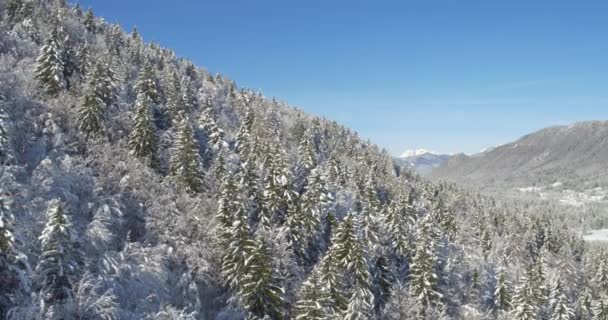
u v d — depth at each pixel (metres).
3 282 30.89
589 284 88.31
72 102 64.62
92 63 81.56
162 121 82.31
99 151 58.28
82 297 33.94
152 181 58.34
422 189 126.06
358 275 51.28
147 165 61.72
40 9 98.81
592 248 122.50
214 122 82.62
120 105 72.25
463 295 66.69
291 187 63.34
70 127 61.53
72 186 50.88
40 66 66.81
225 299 50.22
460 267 70.31
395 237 66.81
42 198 44.22
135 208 54.81
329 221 65.12
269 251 48.03
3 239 29.03
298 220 58.12
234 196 54.03
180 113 81.56
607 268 89.25
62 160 54.06
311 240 60.19
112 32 120.31
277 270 48.53
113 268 42.91
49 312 30.59
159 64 118.19
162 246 50.78
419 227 70.69
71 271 34.22
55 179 49.16
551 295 68.81
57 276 33.16
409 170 155.75
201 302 49.06
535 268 76.75
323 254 60.56
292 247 56.44
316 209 60.47
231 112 115.19
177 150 62.69
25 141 54.16
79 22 111.88
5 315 30.31
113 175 55.81
